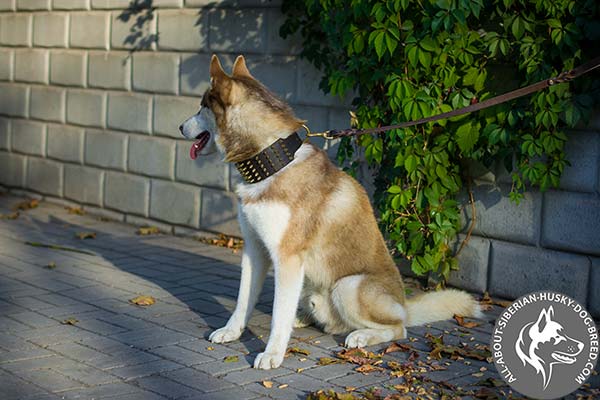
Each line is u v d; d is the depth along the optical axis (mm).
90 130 10211
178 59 9117
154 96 9406
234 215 8727
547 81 5398
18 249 8312
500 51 6504
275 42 8234
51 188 10797
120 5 9680
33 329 5844
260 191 5238
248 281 5676
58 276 7328
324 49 7586
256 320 6203
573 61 6035
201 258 8180
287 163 5258
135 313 6305
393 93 6570
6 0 11164
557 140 6180
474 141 6473
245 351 5492
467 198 6988
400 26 6469
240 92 5277
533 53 6133
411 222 6812
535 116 6156
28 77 10977
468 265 7039
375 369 5145
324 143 7887
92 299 6652
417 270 6867
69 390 4734
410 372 5066
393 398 4605
